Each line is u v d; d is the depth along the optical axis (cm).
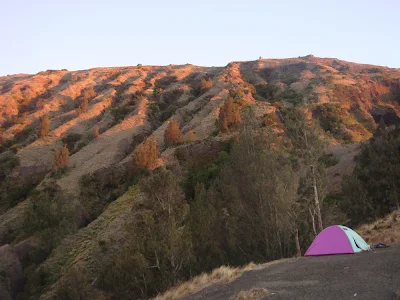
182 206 2555
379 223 2447
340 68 13838
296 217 2495
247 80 12612
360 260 1256
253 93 10025
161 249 2283
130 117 9194
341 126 7962
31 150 7919
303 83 11188
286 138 2845
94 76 14800
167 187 2536
